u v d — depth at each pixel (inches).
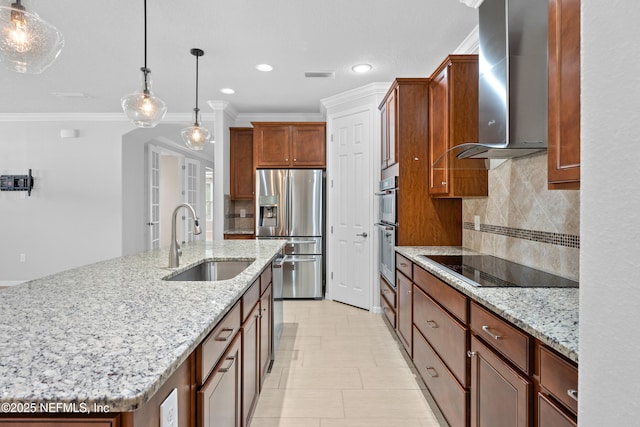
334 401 83.0
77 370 28.7
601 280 19.7
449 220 116.3
